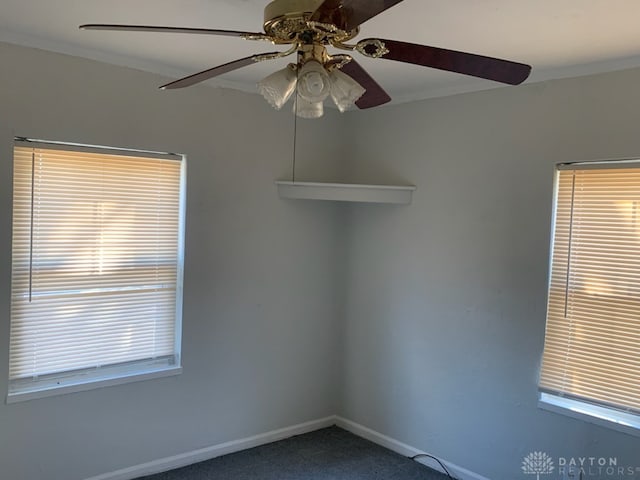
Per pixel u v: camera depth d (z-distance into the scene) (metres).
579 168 2.63
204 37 2.34
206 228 3.10
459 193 3.08
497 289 2.92
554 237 2.73
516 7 1.86
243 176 3.23
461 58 1.50
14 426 2.56
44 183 2.60
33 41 2.45
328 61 1.51
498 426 2.93
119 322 2.89
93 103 2.66
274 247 3.41
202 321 3.13
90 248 2.77
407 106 3.33
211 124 3.07
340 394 3.79
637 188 2.46
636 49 2.30
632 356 2.49
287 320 3.51
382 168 3.48
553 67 2.60
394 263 3.42
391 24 2.05
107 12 2.05
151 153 2.90
